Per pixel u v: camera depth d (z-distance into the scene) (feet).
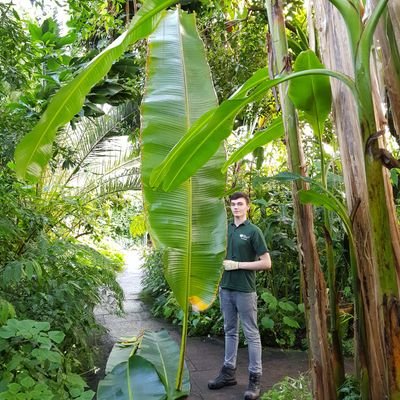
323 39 4.35
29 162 4.60
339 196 8.41
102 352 11.35
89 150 14.85
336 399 4.08
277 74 4.27
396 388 2.86
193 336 13.61
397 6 3.01
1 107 9.60
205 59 6.05
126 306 17.12
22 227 9.83
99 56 4.12
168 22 6.17
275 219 13.12
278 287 14.07
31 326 6.54
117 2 12.05
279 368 10.75
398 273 3.33
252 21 10.32
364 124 2.99
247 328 9.04
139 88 12.44
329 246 4.79
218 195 5.80
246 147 5.51
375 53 3.66
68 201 12.71
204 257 5.65
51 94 11.18
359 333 4.19
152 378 5.81
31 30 11.75
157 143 5.54
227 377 9.43
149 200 5.66
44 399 5.82
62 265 9.44
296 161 4.28
